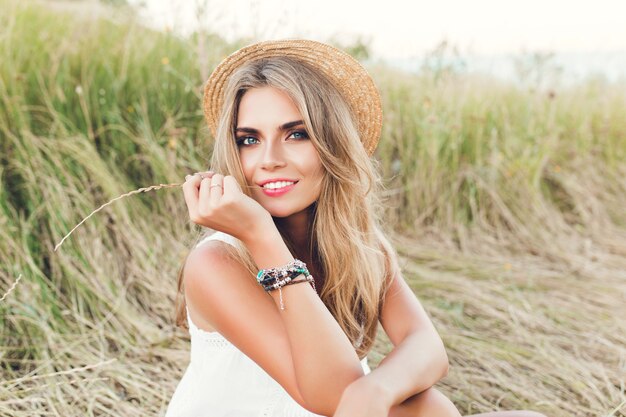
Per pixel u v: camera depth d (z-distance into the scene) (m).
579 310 3.26
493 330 3.02
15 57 3.50
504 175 4.56
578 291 3.52
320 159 1.62
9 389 2.23
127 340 2.65
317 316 1.38
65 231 2.88
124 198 3.19
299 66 1.62
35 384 2.30
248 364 1.60
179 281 1.81
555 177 4.98
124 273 2.97
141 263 3.01
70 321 2.69
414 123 4.56
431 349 1.61
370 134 1.94
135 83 3.72
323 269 1.80
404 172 4.33
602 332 3.03
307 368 1.36
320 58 1.69
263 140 1.58
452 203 4.34
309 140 1.61
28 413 2.08
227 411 1.63
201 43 3.53
